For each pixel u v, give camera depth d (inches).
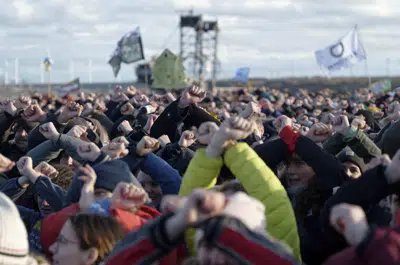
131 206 157.5
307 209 179.2
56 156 243.1
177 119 285.1
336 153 233.8
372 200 149.9
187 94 280.7
